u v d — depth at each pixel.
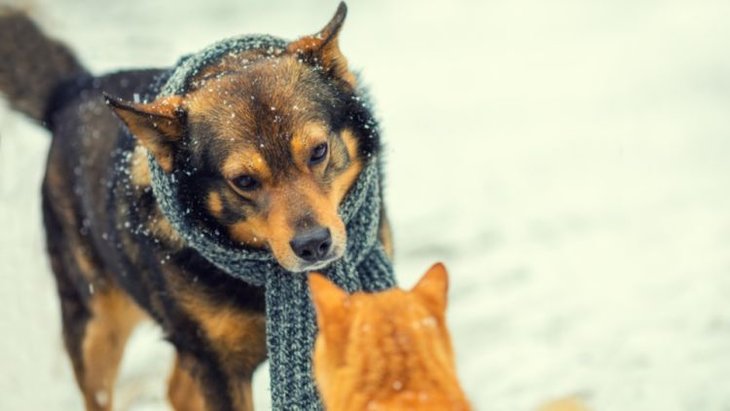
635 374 6.43
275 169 4.13
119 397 6.52
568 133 12.93
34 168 8.45
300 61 4.35
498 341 7.12
